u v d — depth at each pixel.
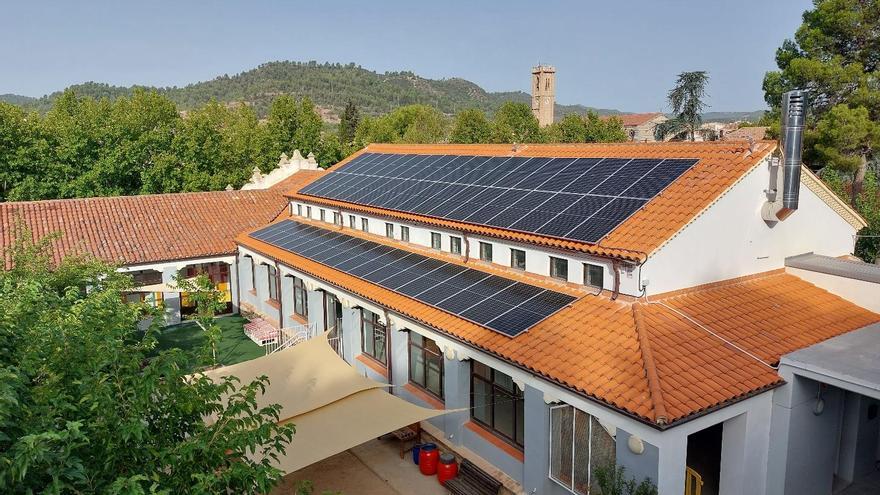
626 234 16.17
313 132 74.81
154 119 61.28
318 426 16.72
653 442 12.49
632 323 15.11
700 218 16.39
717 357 14.30
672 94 53.88
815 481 15.67
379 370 23.28
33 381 9.48
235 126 84.19
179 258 34.19
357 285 22.91
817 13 40.44
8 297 14.55
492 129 88.00
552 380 14.29
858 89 37.88
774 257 18.69
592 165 21.00
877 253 27.83
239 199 40.75
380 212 25.64
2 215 34.44
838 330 16.20
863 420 17.08
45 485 7.27
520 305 17.34
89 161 51.88
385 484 18.50
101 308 15.03
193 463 8.52
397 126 122.56
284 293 31.00
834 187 30.97
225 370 19.94
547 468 15.50
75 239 33.53
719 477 16.38
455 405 18.75
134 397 8.82
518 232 18.66
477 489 17.30
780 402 14.55
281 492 18.03
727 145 18.09
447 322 18.06
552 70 144.50
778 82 42.81
